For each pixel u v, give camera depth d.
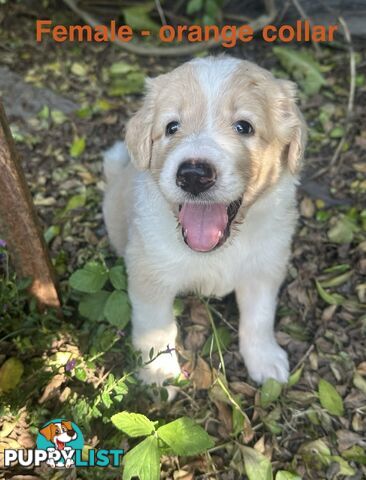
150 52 0.54
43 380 0.30
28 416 0.30
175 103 0.26
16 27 0.56
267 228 0.29
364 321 0.35
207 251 0.27
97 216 0.41
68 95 0.50
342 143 0.45
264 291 0.32
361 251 0.39
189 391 0.32
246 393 0.33
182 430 0.27
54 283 0.32
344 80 0.51
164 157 0.27
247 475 0.29
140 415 0.27
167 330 0.32
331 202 0.43
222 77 0.26
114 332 0.32
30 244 0.29
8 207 0.27
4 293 0.32
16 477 0.28
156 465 0.26
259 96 0.27
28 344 0.32
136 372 0.32
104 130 0.47
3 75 0.51
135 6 0.57
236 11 0.58
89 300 0.34
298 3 0.51
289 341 0.35
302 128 0.28
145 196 0.29
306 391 0.33
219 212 0.27
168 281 0.30
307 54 0.53
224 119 0.26
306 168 0.45
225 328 0.35
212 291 0.33
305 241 0.40
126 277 0.33
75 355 0.32
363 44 0.54
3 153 0.25
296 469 0.30
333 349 0.35
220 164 0.24
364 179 0.44
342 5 0.54
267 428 0.31
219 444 0.30
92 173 0.44
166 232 0.28
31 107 0.48
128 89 0.50
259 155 0.27
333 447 0.31
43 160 0.45
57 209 0.42
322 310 0.36
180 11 0.59
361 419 0.32
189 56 0.54
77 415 0.28
